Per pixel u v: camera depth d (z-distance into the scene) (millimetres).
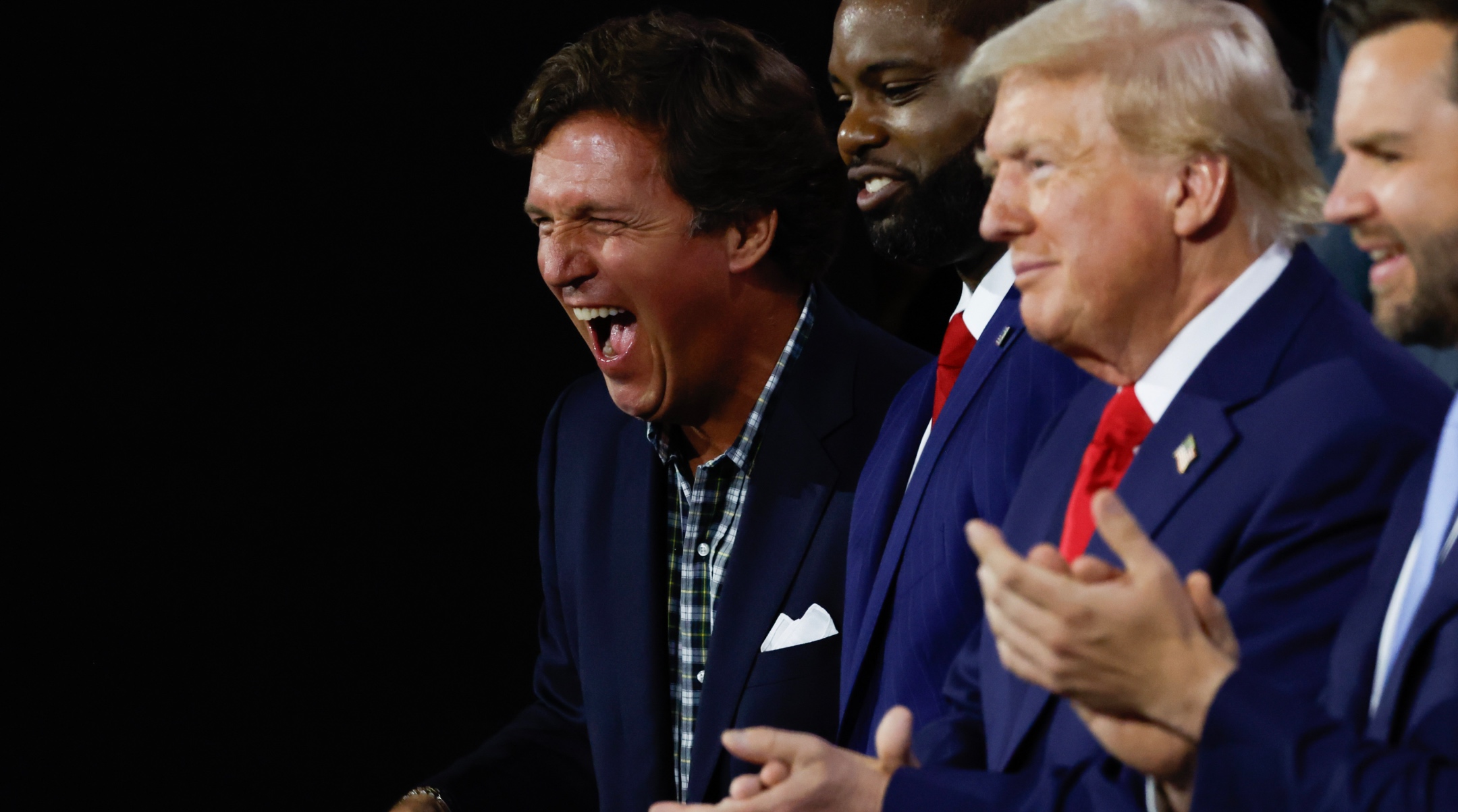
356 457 12898
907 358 7348
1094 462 4496
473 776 7676
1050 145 4254
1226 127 4141
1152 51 4203
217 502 12688
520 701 13078
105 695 12469
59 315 12484
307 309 12812
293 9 12727
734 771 6695
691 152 6758
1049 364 5496
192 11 12633
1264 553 3893
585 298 6945
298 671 12766
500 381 13023
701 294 6914
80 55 12492
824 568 6801
